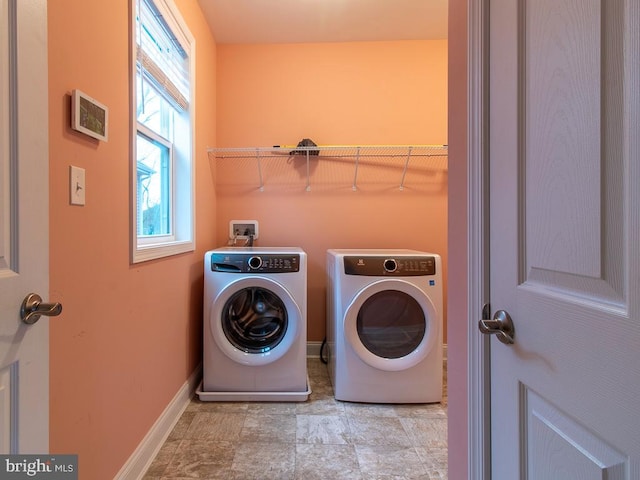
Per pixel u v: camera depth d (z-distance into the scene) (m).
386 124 2.48
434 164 2.48
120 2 1.13
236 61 2.46
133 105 1.20
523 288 0.64
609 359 0.46
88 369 0.95
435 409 1.76
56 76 0.82
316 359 2.44
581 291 0.51
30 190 0.65
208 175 2.25
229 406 1.76
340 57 2.47
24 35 0.63
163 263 1.49
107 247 1.05
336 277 1.84
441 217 2.48
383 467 1.32
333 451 1.41
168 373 1.54
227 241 2.47
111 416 1.07
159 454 1.38
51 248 0.81
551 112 0.57
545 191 0.59
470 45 0.81
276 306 1.91
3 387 0.60
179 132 1.84
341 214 2.49
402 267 1.79
